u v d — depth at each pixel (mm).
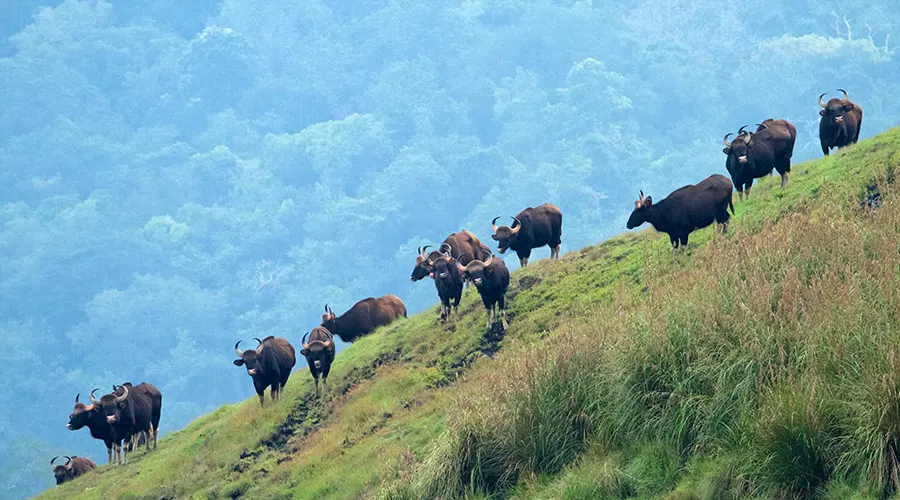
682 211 87375
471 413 65125
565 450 61250
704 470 53094
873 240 65312
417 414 83750
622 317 66312
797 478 49719
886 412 47969
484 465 62969
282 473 85938
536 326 91938
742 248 69125
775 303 59844
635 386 59125
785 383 52938
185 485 92312
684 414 56062
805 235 67688
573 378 62938
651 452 56125
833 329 54312
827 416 50438
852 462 48844
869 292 57812
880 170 86000
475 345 94875
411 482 65812
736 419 54312
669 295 65875
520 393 63875
